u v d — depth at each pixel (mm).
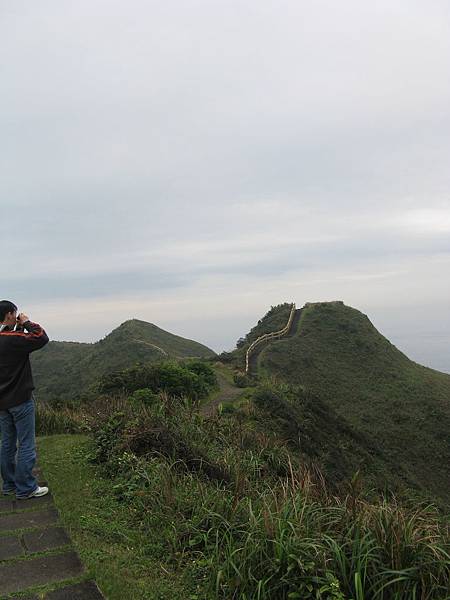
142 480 5188
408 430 28438
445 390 36438
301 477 5496
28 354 4832
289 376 34125
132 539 4062
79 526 4195
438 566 3529
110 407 9328
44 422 9242
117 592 3166
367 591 3355
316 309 50594
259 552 3547
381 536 3738
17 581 3324
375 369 38438
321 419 21031
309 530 3783
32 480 4930
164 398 9875
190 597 3312
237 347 44656
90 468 5984
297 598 3234
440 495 19453
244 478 5367
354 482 4832
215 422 8891
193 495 4859
